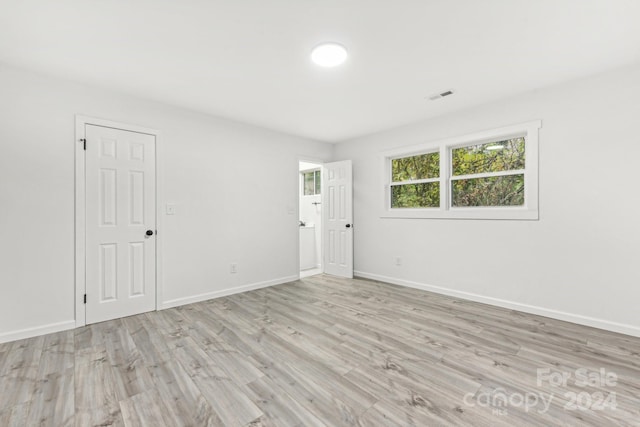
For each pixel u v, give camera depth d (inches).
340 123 154.4
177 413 60.5
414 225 156.0
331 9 68.5
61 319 102.0
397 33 77.9
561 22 73.0
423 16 71.0
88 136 107.6
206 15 70.1
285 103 126.1
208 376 73.9
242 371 76.2
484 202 134.3
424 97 120.7
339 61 91.4
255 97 119.6
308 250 219.1
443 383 70.6
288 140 174.2
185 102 124.5
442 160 143.6
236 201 149.7
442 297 140.3
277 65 94.2
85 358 82.8
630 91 95.6
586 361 80.2
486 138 129.0
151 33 77.0
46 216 99.5
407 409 61.5
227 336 97.5
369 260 178.9
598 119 101.3
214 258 141.5
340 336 97.2
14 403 63.4
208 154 139.3
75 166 104.8
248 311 121.8
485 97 121.2
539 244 115.0
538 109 113.7
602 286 101.5
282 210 170.7
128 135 116.5
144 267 120.3
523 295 119.4
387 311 121.1
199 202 136.3
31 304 97.0
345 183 184.1
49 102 100.3
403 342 92.5
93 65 93.4
